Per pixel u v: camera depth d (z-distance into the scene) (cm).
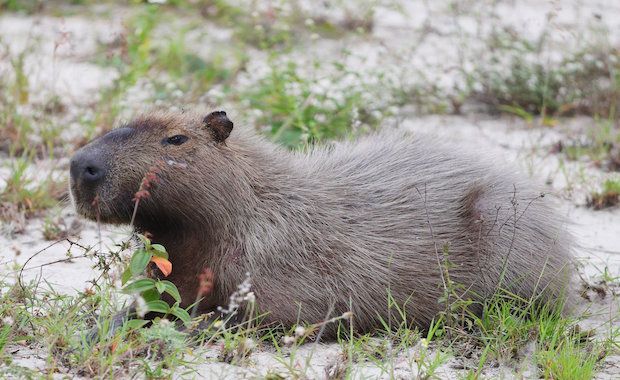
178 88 1806
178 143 954
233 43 2158
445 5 2477
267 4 2273
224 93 1684
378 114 1567
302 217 982
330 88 1653
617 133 1711
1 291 996
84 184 931
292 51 2048
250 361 888
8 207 1297
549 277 1013
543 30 2030
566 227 1094
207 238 964
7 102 1661
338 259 980
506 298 1002
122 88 1714
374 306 988
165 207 950
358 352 902
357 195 1016
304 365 895
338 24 2317
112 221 960
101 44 2059
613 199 1430
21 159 1435
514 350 918
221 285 960
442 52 2116
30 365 848
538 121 1802
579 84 1850
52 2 2438
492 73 1892
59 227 1266
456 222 1015
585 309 1074
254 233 964
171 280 972
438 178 1040
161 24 2262
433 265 996
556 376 866
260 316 941
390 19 2430
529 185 1062
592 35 2092
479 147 1177
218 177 959
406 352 920
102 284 1019
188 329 882
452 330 941
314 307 968
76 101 1759
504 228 1005
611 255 1245
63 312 924
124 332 869
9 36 2130
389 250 994
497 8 2462
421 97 1836
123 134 951
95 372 832
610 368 909
